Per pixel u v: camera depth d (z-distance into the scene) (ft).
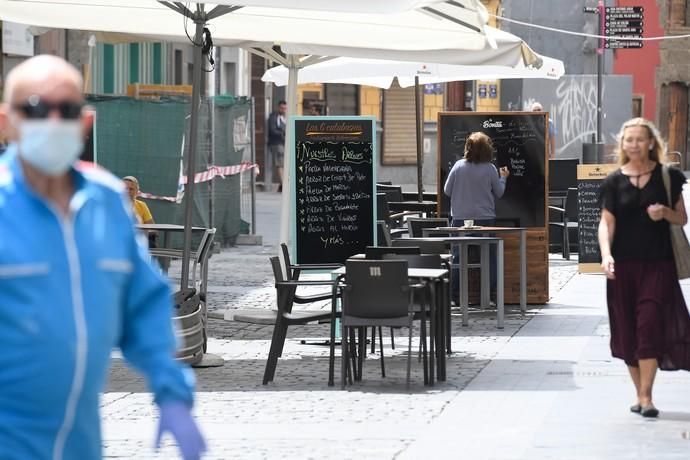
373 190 78.43
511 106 234.79
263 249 136.67
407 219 98.43
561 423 52.70
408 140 237.25
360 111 234.58
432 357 62.18
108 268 23.27
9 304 22.52
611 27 200.85
